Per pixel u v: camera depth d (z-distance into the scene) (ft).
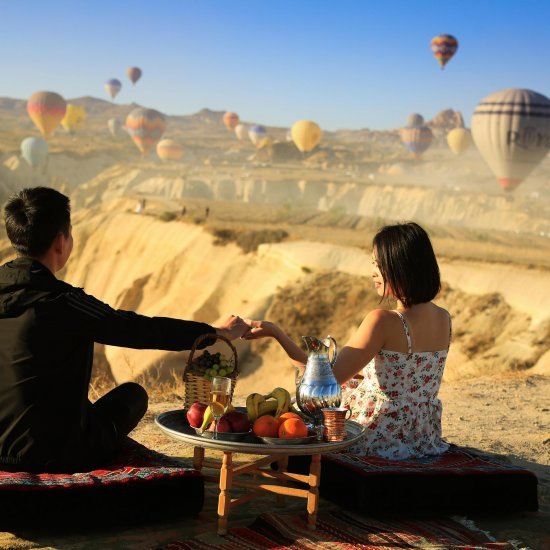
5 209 12.73
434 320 14.70
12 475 12.31
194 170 587.68
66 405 12.70
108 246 212.84
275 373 105.19
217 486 15.48
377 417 14.74
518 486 14.46
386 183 482.69
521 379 34.76
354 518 13.69
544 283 110.52
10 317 12.46
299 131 454.81
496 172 254.06
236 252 161.79
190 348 13.51
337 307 124.57
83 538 12.30
